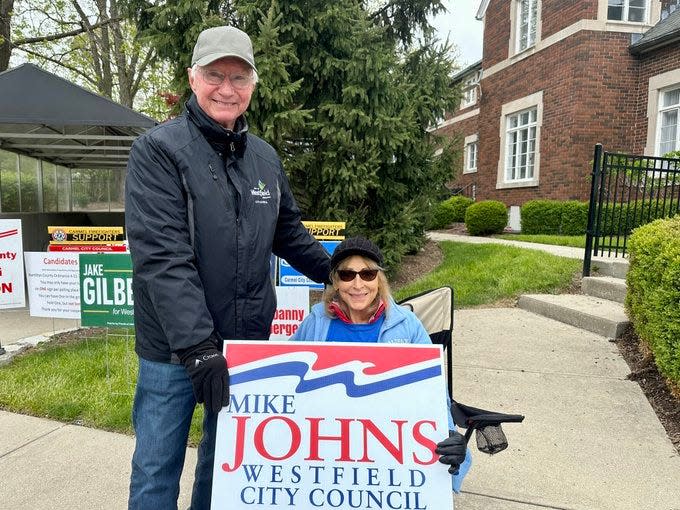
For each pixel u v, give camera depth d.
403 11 8.43
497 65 15.91
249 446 1.83
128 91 18.44
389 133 6.83
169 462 1.95
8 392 3.89
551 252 8.29
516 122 15.30
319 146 7.07
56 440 3.25
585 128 12.21
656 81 11.59
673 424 3.35
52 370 4.36
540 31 13.51
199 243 1.85
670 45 11.21
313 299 7.20
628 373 4.21
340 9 6.43
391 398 1.85
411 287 7.15
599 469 2.85
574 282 6.71
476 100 20.34
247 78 1.94
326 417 1.84
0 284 4.70
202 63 1.83
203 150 1.89
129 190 1.81
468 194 20.28
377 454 1.82
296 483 1.81
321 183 7.09
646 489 2.66
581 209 11.48
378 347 1.87
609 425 3.35
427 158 8.27
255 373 1.85
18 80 6.18
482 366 4.40
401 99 7.34
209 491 2.24
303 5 6.48
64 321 6.46
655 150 11.73
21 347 5.02
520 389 3.91
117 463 2.98
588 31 11.94
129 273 4.07
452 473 1.79
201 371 1.64
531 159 14.38
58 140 10.14
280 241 2.37
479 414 2.18
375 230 7.65
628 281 4.89
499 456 2.98
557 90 12.84
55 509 2.56
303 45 6.71
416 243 8.28
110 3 17.08
